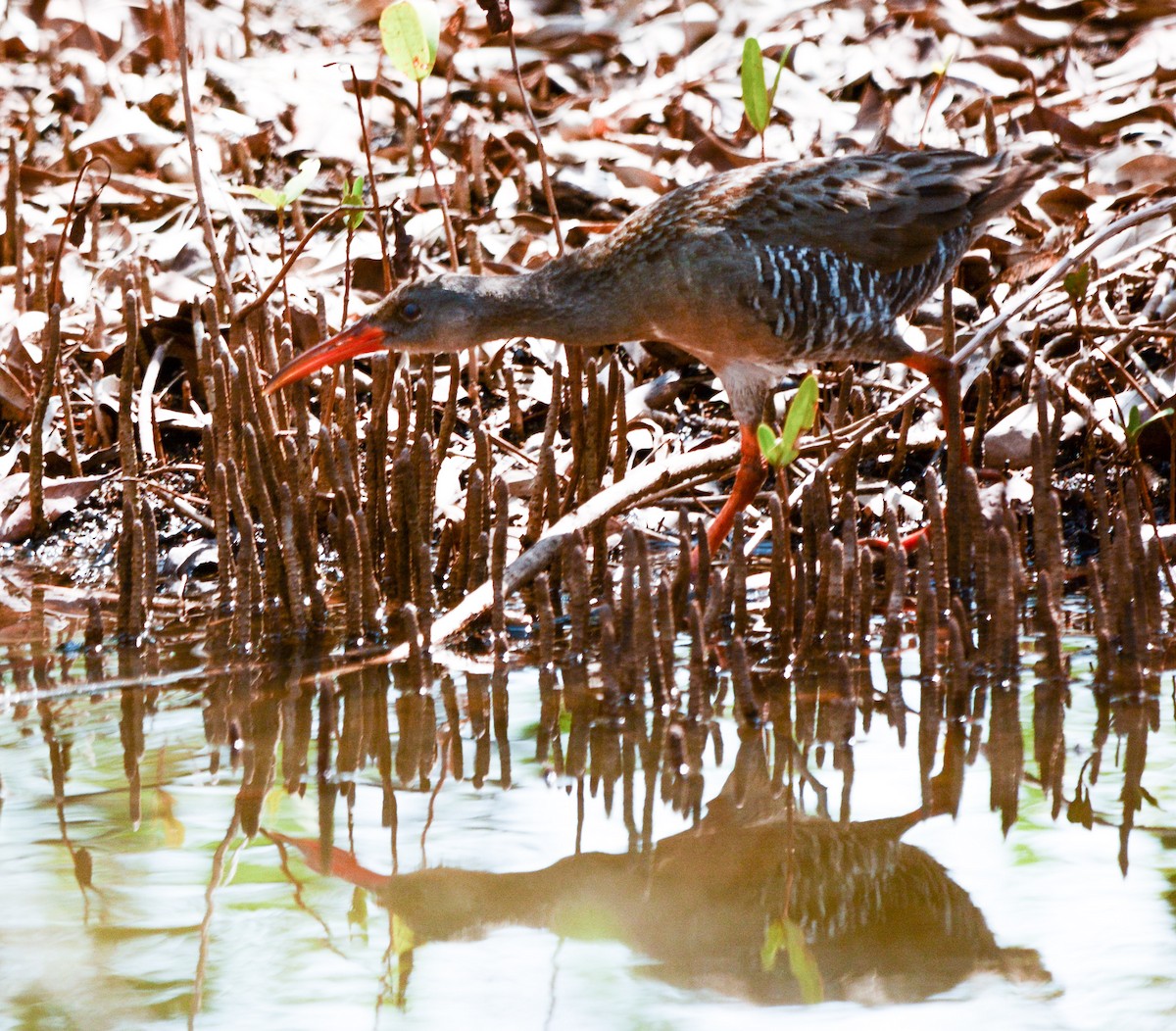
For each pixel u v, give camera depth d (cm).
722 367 1027
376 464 1014
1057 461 1127
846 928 626
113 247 1345
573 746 798
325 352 1005
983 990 574
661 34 1594
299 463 1022
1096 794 730
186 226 1361
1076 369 1148
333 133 1480
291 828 709
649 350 1254
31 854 682
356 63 1577
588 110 1506
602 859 684
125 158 1423
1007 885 646
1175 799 722
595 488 1051
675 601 927
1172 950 589
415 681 873
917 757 774
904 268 1002
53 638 963
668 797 741
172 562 1088
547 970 598
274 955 605
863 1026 552
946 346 1078
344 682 884
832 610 876
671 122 1491
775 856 687
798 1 1614
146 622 991
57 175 1401
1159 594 876
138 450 1195
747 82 979
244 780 759
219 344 1029
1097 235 1021
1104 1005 557
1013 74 1533
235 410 1023
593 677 880
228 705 855
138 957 602
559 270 1006
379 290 1307
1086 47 1562
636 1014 563
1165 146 1367
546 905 649
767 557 1086
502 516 890
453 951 612
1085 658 890
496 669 898
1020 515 1072
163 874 665
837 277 974
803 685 861
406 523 1009
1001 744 785
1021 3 1595
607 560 1016
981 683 859
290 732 817
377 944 616
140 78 1526
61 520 1155
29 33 1568
